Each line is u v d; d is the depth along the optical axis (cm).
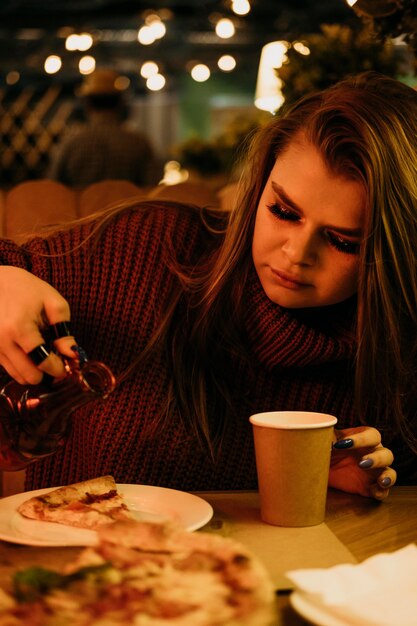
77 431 131
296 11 711
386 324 119
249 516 98
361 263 113
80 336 133
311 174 108
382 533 93
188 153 365
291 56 201
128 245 135
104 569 65
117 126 478
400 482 132
